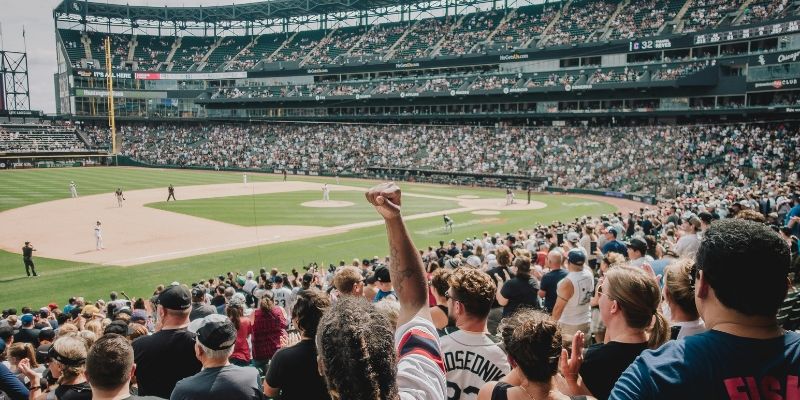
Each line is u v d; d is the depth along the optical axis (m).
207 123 105.00
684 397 2.51
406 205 52.28
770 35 54.53
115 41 112.31
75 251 32.12
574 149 68.81
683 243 12.41
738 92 58.38
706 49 63.19
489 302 4.89
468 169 74.69
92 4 108.12
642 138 64.38
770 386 2.48
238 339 9.43
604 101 70.31
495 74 77.75
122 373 4.64
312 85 94.62
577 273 8.90
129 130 104.31
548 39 76.25
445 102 81.38
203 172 86.75
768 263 2.56
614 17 73.75
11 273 27.48
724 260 2.63
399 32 96.06
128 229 38.47
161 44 115.19
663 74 62.91
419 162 79.12
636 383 2.63
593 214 46.34
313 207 49.19
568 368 4.46
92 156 91.19
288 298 16.27
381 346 2.12
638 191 57.75
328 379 2.13
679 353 2.66
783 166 50.47
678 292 5.06
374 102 87.69
